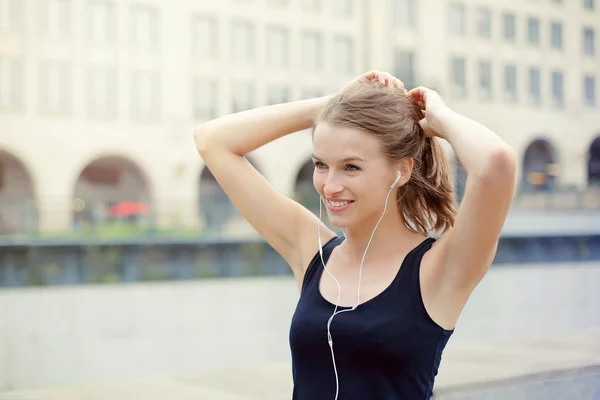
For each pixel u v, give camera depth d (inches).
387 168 55.9
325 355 55.2
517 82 1529.3
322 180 56.9
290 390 145.1
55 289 692.7
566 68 1569.9
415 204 60.4
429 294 54.3
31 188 1307.8
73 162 1226.6
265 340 545.0
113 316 597.3
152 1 1279.5
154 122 1280.8
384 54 1430.9
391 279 55.4
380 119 55.0
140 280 757.3
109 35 1253.1
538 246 866.8
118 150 1257.4
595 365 130.2
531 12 1535.4
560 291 708.7
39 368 462.3
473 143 51.5
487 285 723.4
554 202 1141.1
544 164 1610.5
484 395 123.5
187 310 621.3
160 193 1282.0
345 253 59.4
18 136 1191.6
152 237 879.1
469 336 531.5
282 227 64.9
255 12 1352.1
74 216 940.0
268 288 717.9
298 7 1386.6
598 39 1603.1
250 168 65.9
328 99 64.2
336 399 54.2
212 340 542.0
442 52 1464.1
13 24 1194.0
